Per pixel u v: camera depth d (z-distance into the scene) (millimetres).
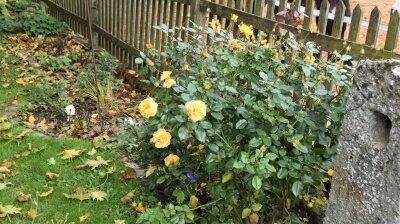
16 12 9148
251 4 4223
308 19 3650
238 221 3012
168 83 2885
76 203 3268
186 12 5090
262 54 3062
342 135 2260
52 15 9367
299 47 3119
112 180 3584
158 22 5578
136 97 5523
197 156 3053
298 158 2711
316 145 2969
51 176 3551
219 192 2863
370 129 2133
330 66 2887
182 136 2686
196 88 2889
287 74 3057
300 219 3131
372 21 3193
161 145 2809
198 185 3143
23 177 3547
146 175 3455
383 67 2037
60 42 7473
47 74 6047
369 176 2137
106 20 6941
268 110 2740
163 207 3254
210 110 2777
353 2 12023
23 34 8000
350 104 2207
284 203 3012
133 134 4172
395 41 3078
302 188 2703
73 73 6156
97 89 4816
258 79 2914
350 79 3008
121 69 6242
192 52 3518
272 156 2574
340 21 3400
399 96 1977
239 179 2893
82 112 4906
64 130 4473
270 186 2834
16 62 6496
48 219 3068
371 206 2137
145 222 2863
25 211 3098
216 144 2742
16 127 4402
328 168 2723
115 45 6715
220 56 3117
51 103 4953
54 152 3959
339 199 2293
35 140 4137
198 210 3191
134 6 6090
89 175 3623
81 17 7910
